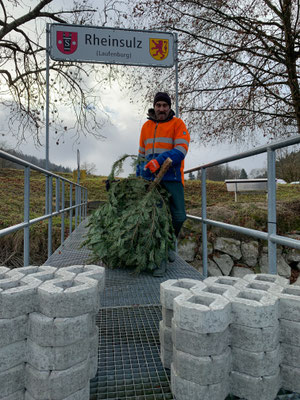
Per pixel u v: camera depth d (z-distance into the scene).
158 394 1.03
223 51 7.66
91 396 1.02
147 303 1.94
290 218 6.64
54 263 3.09
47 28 4.02
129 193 2.81
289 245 1.43
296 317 0.95
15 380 0.90
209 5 7.49
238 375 0.94
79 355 0.91
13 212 9.62
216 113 8.37
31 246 6.84
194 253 6.07
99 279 1.08
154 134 2.90
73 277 1.04
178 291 1.11
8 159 1.94
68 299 0.88
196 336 0.90
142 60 4.20
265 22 7.12
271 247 1.62
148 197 2.49
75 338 0.89
